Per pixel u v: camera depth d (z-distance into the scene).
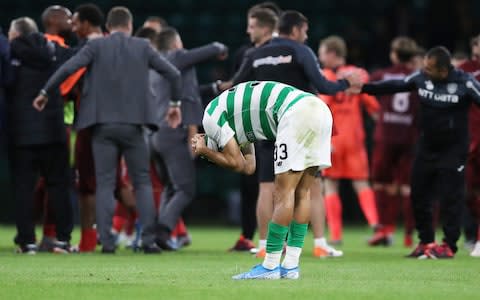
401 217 65.00
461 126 30.91
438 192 31.84
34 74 32.09
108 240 32.06
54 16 34.06
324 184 41.84
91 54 31.58
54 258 29.41
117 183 35.06
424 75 30.88
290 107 21.12
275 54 30.11
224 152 21.41
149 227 32.34
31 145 31.98
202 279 21.92
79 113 31.94
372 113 42.50
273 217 21.52
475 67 35.53
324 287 20.28
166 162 34.78
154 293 18.94
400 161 41.78
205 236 48.56
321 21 71.69
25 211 32.16
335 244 41.34
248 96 21.42
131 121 31.69
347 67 39.91
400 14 70.50
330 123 21.50
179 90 32.38
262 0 72.06
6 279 21.88
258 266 21.91
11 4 69.25
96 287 20.05
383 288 20.33
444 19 69.75
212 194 66.81
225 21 71.56
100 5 70.62
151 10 71.69
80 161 33.38
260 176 30.23
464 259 30.73
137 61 31.98
